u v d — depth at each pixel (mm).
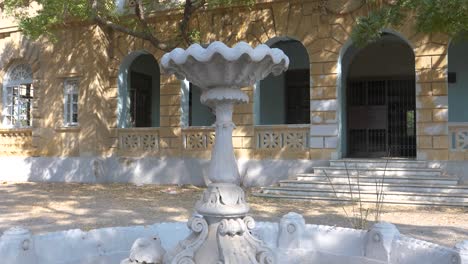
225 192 4574
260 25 16203
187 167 17172
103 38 18531
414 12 14031
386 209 11242
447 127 13695
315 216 10250
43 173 19156
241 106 16219
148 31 15117
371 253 5145
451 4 10195
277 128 15711
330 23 15156
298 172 15242
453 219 9867
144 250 4484
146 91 21969
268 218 9984
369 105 18484
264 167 15758
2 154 20031
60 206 12211
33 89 19609
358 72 18625
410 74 17891
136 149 18062
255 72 4633
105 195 14586
